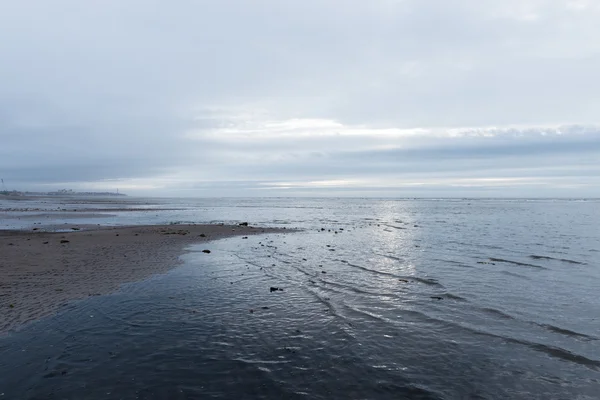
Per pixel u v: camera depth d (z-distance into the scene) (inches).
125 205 4190.5
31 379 248.7
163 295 449.7
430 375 261.3
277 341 317.4
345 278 553.6
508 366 275.6
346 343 314.7
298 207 3998.5
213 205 4471.0
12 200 5492.1
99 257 696.4
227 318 372.2
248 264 657.6
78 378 250.5
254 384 246.4
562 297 458.9
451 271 612.7
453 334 336.2
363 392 238.1
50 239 957.2
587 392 241.3
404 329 347.6
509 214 2568.9
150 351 293.3
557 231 1337.4
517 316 385.7
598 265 676.1
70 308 393.4
